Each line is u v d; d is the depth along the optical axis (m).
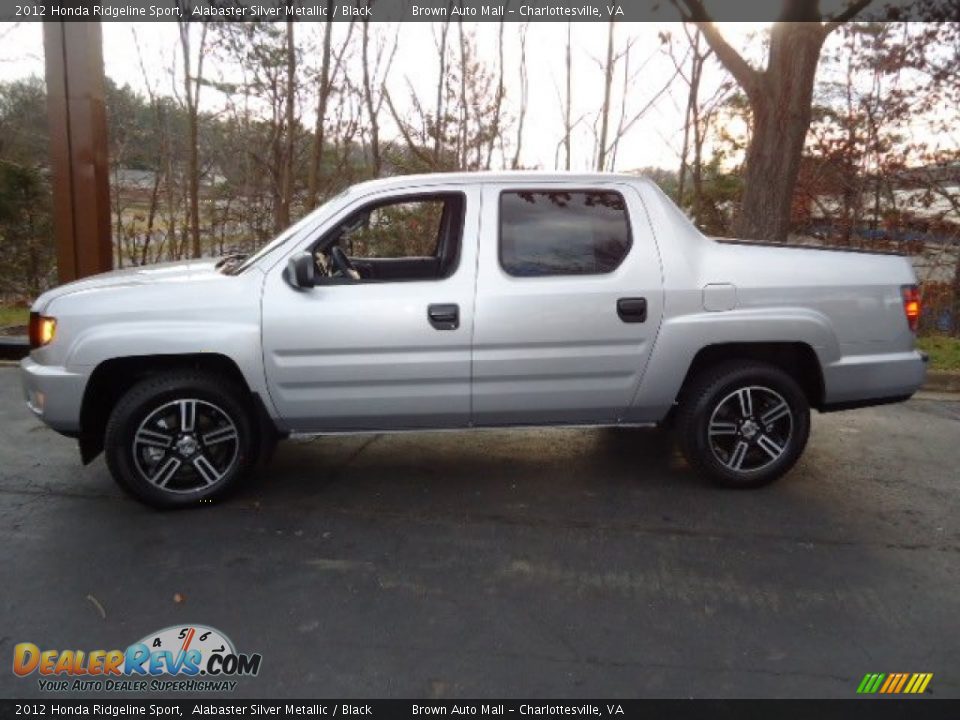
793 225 11.77
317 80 10.78
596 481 4.43
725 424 4.16
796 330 3.98
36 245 13.25
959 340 8.62
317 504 4.06
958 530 3.77
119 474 3.80
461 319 3.79
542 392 3.94
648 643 2.77
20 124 13.62
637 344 3.92
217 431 3.92
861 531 3.75
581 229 3.95
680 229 4.03
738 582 3.23
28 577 3.23
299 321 3.73
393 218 7.52
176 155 12.83
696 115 11.02
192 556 3.44
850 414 5.93
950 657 2.69
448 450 4.98
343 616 2.94
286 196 10.81
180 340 3.68
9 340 7.65
